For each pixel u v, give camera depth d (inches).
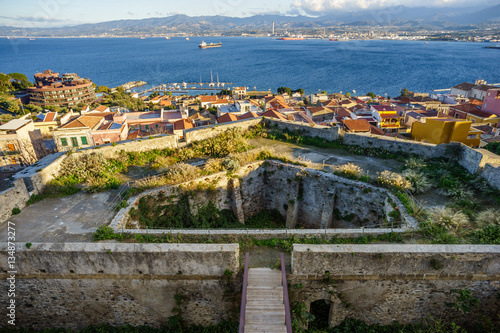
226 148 995.9
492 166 749.9
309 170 858.1
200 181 823.1
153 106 4446.4
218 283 510.3
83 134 1814.7
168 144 1036.5
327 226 818.8
